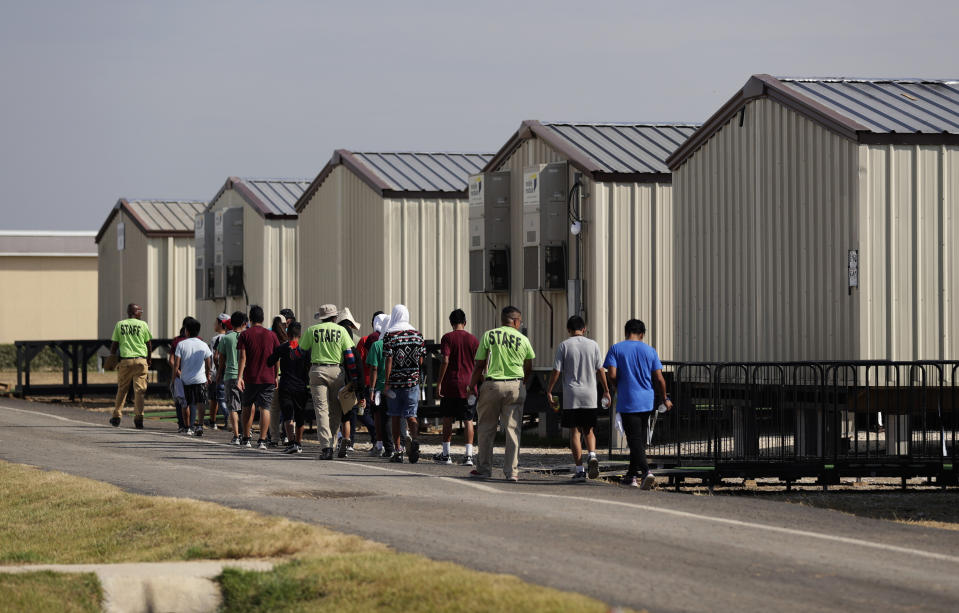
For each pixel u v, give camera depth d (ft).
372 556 93.45
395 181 276.00
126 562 99.35
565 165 224.74
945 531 111.65
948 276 168.04
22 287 549.54
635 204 220.64
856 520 117.08
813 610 79.77
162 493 133.39
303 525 108.06
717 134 196.13
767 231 183.32
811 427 173.37
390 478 149.48
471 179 247.70
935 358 167.02
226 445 197.36
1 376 466.70
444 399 173.47
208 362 219.20
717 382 159.74
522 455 198.59
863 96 182.09
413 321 270.87
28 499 134.72
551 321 228.43
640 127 244.42
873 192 166.09
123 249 408.46
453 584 83.46
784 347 179.01
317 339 176.96
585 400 151.23
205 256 361.92
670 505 125.59
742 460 157.17
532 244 225.97
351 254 288.51
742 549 99.60
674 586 85.51
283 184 350.43
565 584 85.71
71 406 312.09
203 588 89.76
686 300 203.51
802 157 176.45
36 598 86.02
